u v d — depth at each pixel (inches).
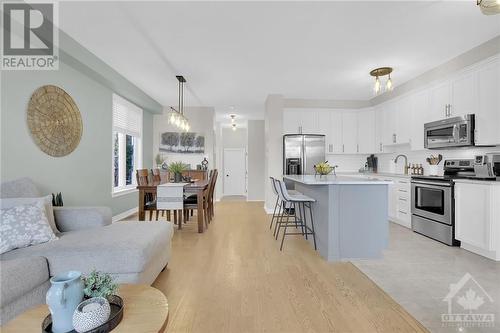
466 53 138.2
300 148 219.1
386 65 156.6
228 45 129.7
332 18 105.8
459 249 130.8
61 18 105.7
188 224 189.5
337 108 241.0
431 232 148.4
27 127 111.9
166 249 106.1
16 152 107.2
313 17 105.0
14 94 106.0
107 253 75.0
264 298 84.4
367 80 184.4
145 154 249.4
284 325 70.2
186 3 96.0
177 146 270.1
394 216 185.8
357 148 241.1
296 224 172.1
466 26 112.8
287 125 237.8
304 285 93.4
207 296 85.7
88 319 41.2
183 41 125.6
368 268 108.2
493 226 114.2
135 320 45.1
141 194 165.5
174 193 161.9
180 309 78.0
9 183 90.5
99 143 166.4
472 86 136.3
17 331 42.4
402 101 195.9
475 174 137.8
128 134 214.7
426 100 170.7
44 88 120.3
